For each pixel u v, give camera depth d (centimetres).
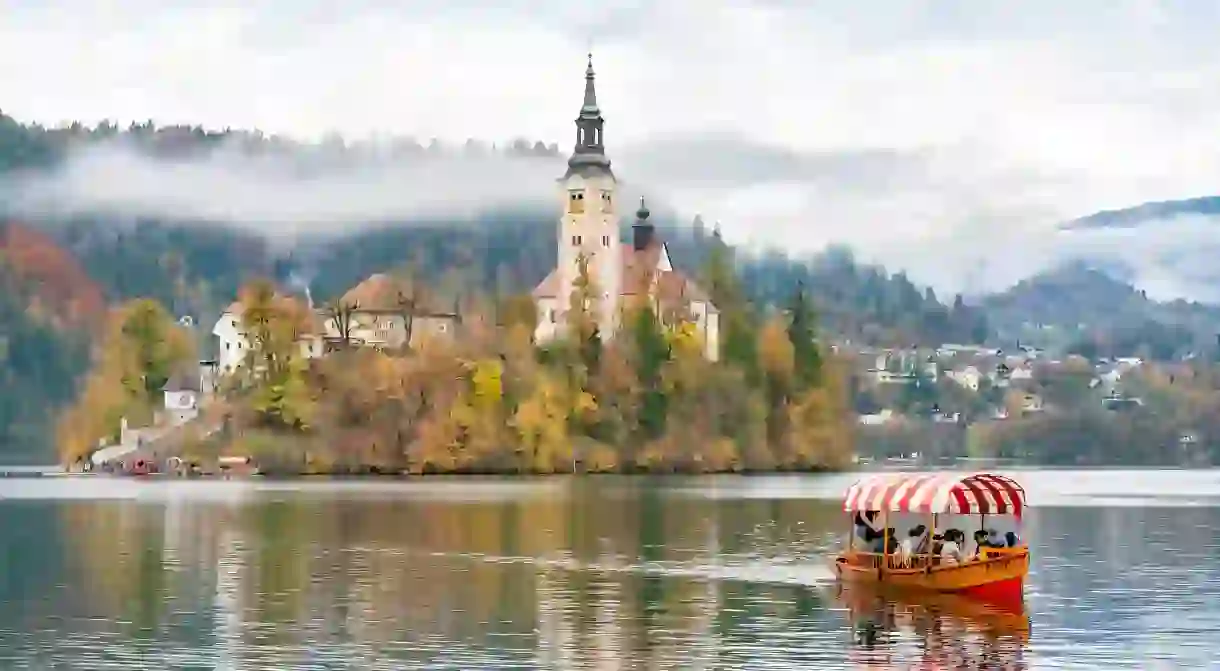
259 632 6550
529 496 18150
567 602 7500
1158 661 5884
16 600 7544
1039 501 17475
